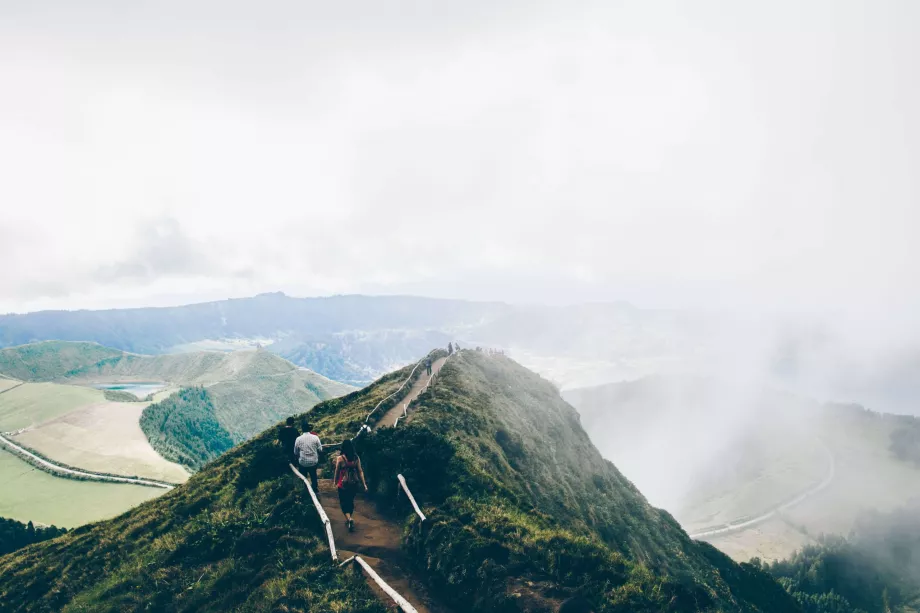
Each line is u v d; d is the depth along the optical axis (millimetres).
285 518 16344
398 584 13305
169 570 15078
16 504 146750
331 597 12008
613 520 39094
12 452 192625
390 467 19359
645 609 11586
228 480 22578
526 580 12602
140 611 13492
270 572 13273
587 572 12875
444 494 17844
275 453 21516
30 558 21531
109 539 20094
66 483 166125
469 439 31562
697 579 38188
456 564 13195
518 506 18531
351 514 15984
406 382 48500
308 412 40781
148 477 175000
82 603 14961
